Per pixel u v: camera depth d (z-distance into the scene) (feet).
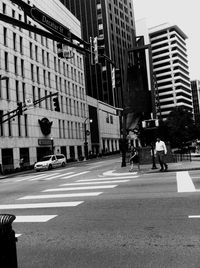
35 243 19.10
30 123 166.81
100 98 341.82
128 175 56.49
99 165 111.65
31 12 23.53
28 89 167.53
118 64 361.10
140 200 29.76
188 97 582.35
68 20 212.43
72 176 68.39
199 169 56.39
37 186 52.06
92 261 15.47
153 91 77.00
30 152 164.45
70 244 18.37
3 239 9.68
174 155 85.35
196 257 14.89
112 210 26.50
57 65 208.13
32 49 176.86
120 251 16.53
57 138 197.26
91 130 269.23
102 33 349.82
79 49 31.24
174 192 32.40
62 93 212.02
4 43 151.43
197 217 21.97
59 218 25.17
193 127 175.22
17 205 33.14
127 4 419.95
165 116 547.08
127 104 79.20
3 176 109.40
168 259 14.93
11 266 9.95
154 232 19.36
